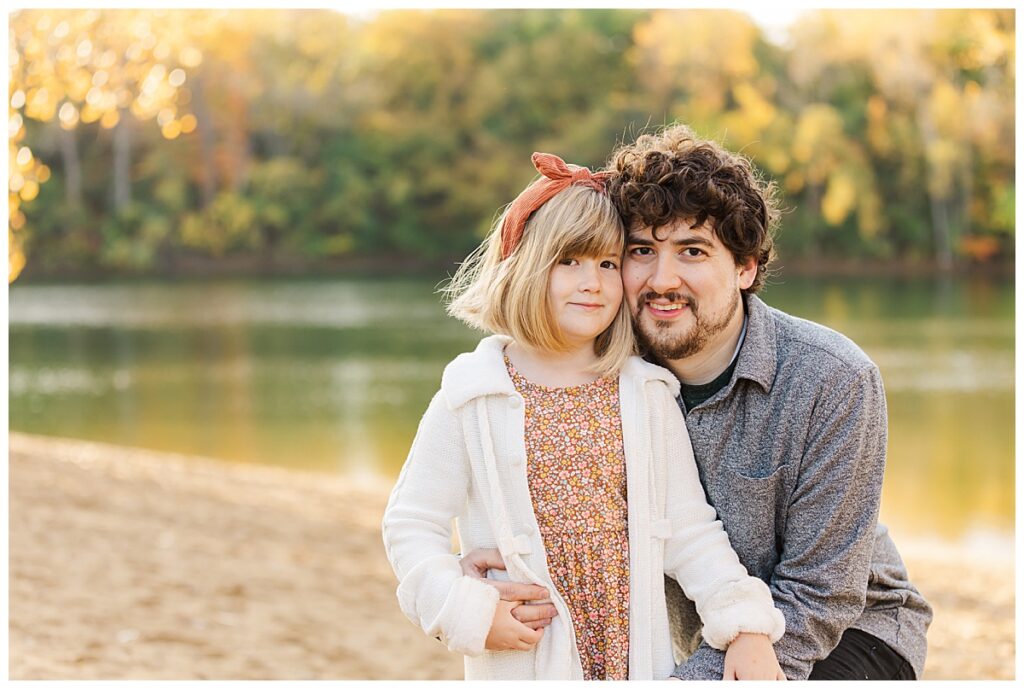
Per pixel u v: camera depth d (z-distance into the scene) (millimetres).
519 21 28406
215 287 26875
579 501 1763
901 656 1898
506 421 1793
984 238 25562
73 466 7480
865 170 25422
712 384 1870
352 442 11570
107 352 18688
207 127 27984
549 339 1811
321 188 28484
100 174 27969
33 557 4738
